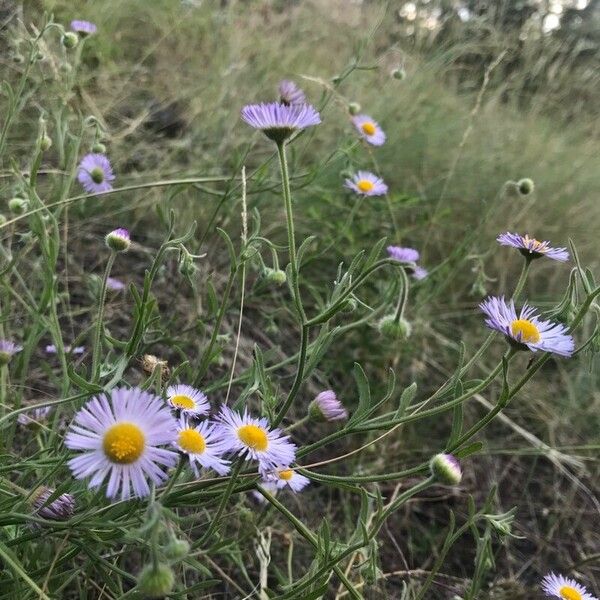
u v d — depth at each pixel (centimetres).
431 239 46
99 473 14
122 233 19
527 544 33
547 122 61
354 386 35
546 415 39
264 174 32
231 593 26
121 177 38
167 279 36
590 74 62
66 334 32
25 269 33
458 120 56
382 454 32
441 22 61
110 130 40
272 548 27
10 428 24
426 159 51
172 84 48
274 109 18
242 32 55
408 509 32
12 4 43
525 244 20
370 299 37
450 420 37
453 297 43
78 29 33
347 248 40
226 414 18
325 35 61
